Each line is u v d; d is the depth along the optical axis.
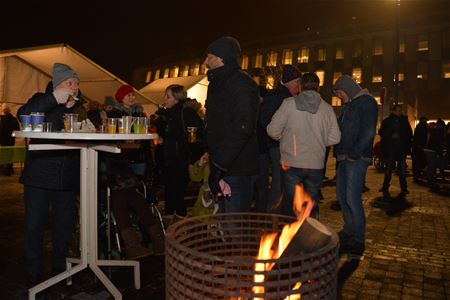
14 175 10.95
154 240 3.67
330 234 1.68
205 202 4.60
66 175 3.36
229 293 1.42
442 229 5.53
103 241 4.10
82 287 3.35
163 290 3.35
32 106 3.06
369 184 10.14
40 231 3.41
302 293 1.48
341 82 4.51
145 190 4.29
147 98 14.27
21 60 11.99
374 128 4.29
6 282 3.45
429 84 38.50
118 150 2.87
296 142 3.98
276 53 45.69
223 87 2.98
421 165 11.02
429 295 3.34
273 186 4.84
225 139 2.87
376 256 4.29
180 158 4.95
